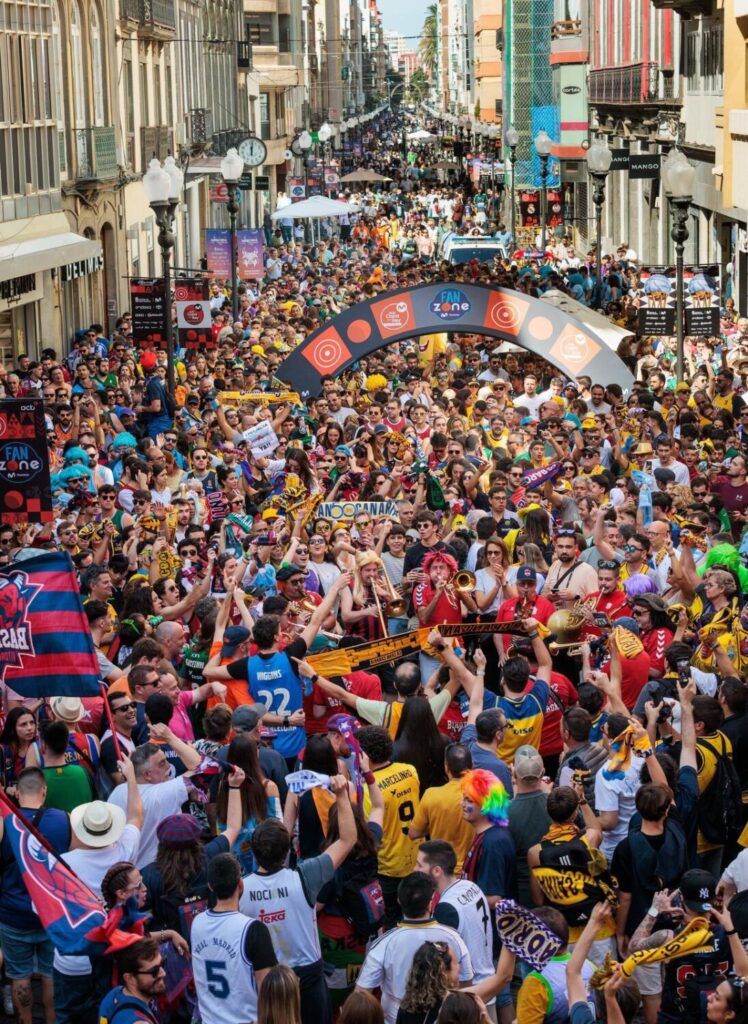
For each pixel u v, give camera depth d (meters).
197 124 74.94
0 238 39.91
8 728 12.27
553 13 101.19
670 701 12.95
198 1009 9.98
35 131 44.41
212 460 24.69
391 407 28.11
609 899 10.37
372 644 14.20
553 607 16.27
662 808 11.18
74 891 10.30
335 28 172.25
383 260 69.62
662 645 15.23
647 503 20.17
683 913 10.17
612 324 37.25
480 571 17.19
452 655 13.41
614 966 9.41
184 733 13.45
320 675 14.07
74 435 26.58
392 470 23.95
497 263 54.03
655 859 11.23
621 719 12.23
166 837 10.65
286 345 41.34
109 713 12.41
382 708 13.29
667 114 67.69
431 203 92.88
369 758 11.71
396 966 9.77
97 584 16.17
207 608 15.69
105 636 15.63
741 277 53.50
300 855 11.50
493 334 33.84
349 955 11.08
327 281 58.38
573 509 21.91
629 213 80.56
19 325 43.47
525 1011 9.61
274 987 9.12
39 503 17.61
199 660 15.16
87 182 49.53
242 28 100.88
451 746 11.66
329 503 21.02
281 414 28.48
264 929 9.77
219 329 42.78
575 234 100.88
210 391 32.53
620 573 17.44
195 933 9.80
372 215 93.44
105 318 55.22
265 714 13.56
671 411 29.66
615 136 83.56
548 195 100.62
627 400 30.66
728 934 9.67
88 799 11.99
